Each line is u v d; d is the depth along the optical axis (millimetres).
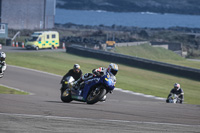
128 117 25312
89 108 30391
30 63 134750
